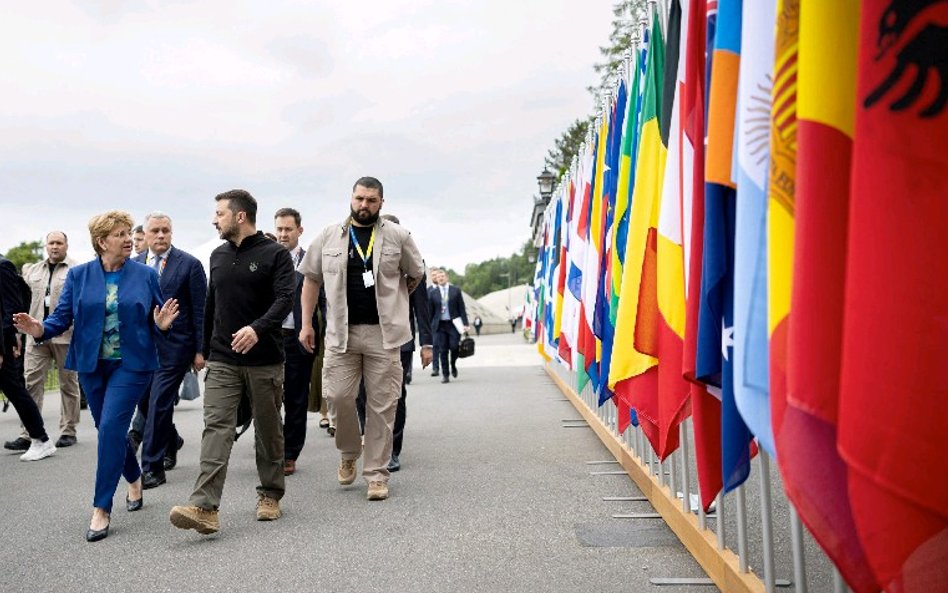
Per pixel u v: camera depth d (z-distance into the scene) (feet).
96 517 16.11
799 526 8.83
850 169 6.68
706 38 10.14
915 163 5.91
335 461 24.38
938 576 6.13
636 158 15.05
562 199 29.04
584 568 12.90
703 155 9.95
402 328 19.15
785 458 6.98
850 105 6.74
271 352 16.89
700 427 10.50
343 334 18.90
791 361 6.68
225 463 16.02
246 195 17.34
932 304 5.85
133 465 18.48
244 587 12.64
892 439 5.89
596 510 16.76
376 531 15.75
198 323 21.74
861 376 6.01
